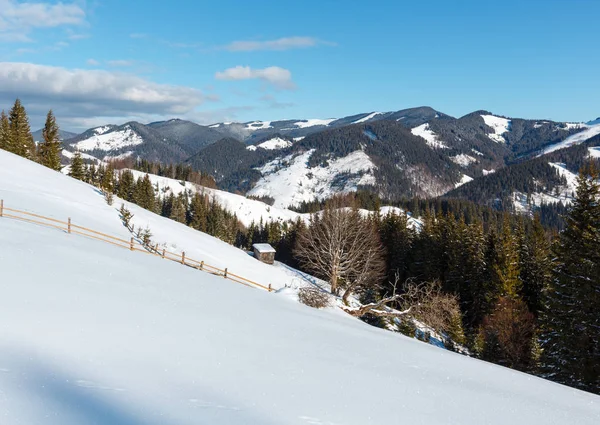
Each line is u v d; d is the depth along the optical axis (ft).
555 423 30.55
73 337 28.73
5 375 21.71
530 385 41.88
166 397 23.41
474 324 160.86
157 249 111.75
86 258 54.60
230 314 45.34
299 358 35.01
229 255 149.38
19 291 35.50
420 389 33.04
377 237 169.89
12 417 18.34
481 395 34.35
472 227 177.58
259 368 30.76
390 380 33.83
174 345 31.71
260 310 51.19
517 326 114.73
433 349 53.21
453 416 28.58
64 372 23.57
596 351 80.23
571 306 87.15
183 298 47.67
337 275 127.95
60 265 47.44
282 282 135.23
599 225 89.56
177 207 352.08
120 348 28.81
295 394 27.35
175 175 579.89
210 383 26.50
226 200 511.81
